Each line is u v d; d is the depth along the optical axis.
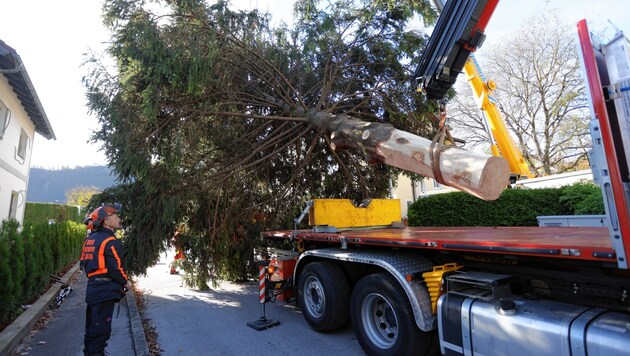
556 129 19.45
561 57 18.86
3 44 8.52
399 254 4.08
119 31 5.97
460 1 4.88
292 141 7.34
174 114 6.54
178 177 6.54
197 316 5.91
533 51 19.48
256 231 7.92
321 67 8.23
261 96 7.78
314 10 7.39
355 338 4.65
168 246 7.24
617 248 2.10
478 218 9.75
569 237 3.36
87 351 3.81
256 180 7.96
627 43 2.13
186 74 5.83
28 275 5.97
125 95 6.12
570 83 18.78
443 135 4.70
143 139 6.20
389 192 9.66
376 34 7.89
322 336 4.77
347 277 4.76
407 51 7.43
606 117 2.12
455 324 3.17
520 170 9.14
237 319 5.65
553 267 2.94
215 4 6.35
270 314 5.87
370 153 5.56
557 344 2.50
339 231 5.55
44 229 8.45
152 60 5.70
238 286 8.25
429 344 3.58
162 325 5.52
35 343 4.80
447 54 5.01
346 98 7.87
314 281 4.96
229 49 6.77
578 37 2.25
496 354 2.85
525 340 2.67
